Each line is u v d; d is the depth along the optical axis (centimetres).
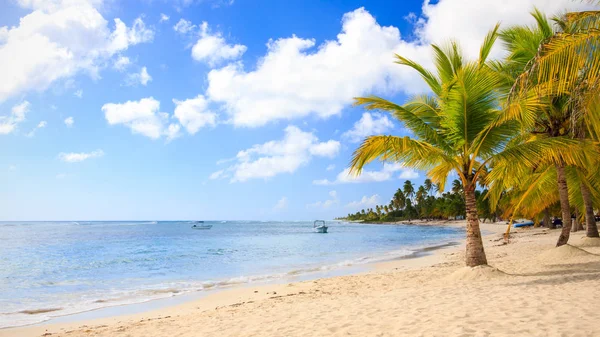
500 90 1288
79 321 991
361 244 4181
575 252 1260
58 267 2361
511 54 1306
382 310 709
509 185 1436
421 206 14662
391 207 17888
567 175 1582
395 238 5469
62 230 10400
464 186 1073
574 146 938
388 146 948
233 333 661
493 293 764
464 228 9300
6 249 3856
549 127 1291
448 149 1062
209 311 994
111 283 1708
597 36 601
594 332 451
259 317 790
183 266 2347
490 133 1020
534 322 516
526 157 946
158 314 1047
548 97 1179
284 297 1137
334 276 1675
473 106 1009
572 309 570
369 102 1025
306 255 2933
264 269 2112
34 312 1123
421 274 1365
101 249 3819
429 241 4516
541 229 4519
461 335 486
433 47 1062
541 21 1249
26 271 2180
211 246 4141
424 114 1148
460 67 1039
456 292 820
